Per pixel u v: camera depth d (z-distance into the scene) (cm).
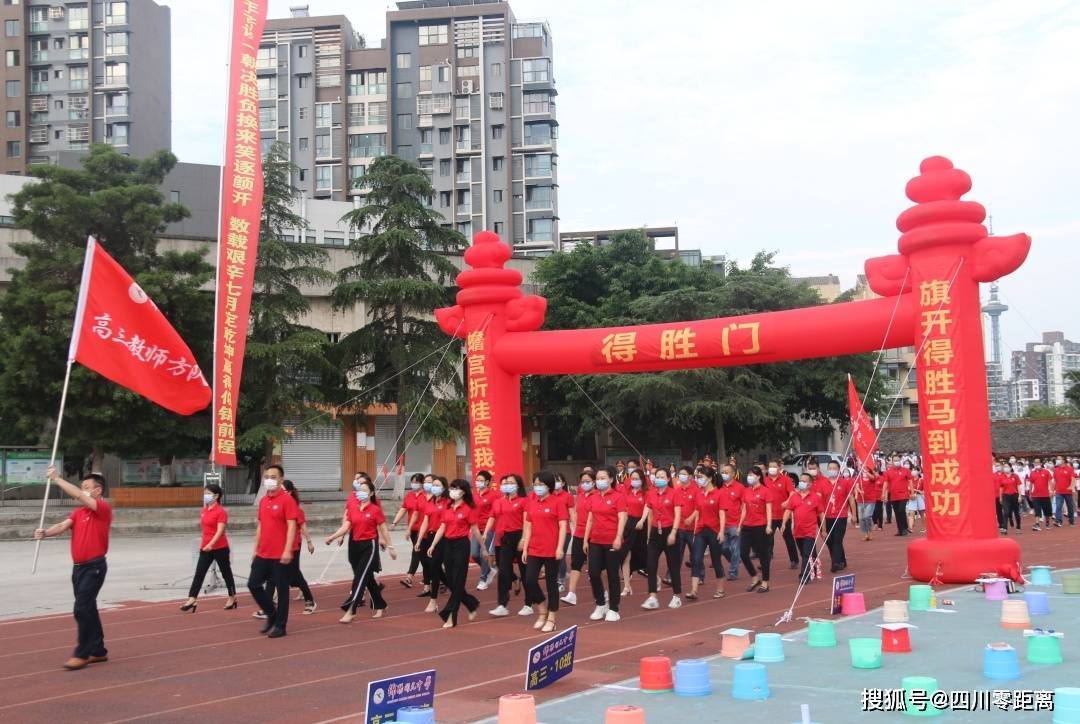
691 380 3572
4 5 7225
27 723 754
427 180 3183
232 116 1633
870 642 848
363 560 1271
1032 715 673
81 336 1198
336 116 7375
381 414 4053
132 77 7244
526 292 4475
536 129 7388
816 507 1563
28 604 1446
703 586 1600
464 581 1220
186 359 1305
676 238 7412
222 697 830
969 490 1401
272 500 1162
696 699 759
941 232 1410
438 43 7456
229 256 1605
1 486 2808
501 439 1759
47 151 7156
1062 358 17500
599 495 1233
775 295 3753
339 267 3972
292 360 2911
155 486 3238
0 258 3509
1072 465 3039
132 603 1455
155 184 3077
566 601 1397
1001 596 1236
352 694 834
